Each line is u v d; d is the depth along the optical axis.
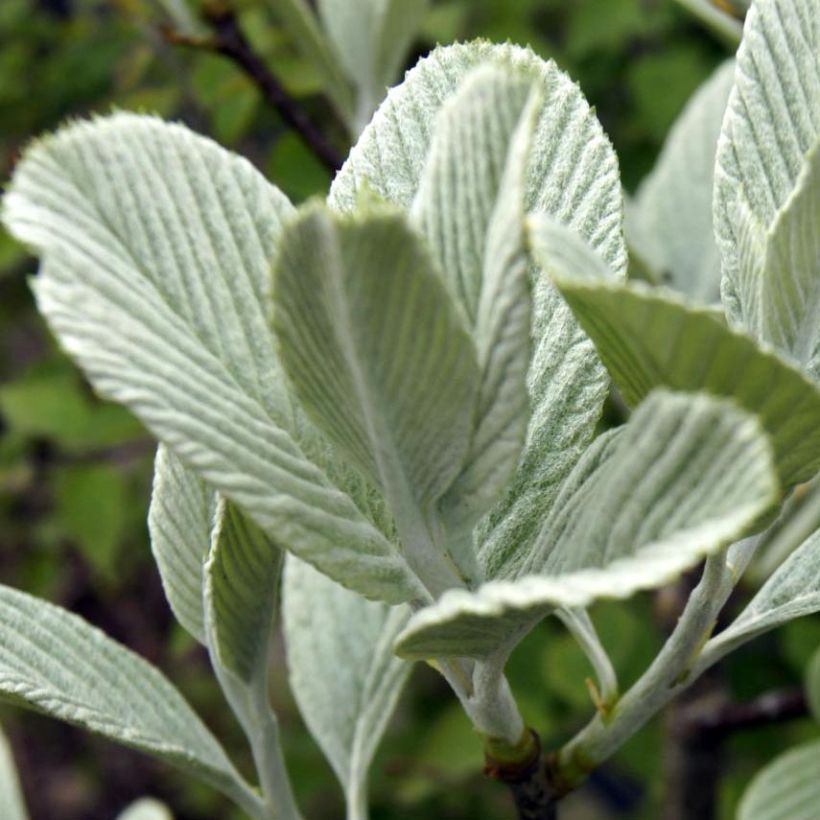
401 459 0.39
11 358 1.37
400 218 0.36
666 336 0.36
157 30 0.78
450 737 0.93
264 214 0.40
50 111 1.10
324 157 0.73
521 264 0.37
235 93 0.80
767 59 0.43
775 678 0.91
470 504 0.39
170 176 0.40
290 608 0.52
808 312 0.40
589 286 0.36
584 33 1.04
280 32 0.82
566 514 0.40
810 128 0.43
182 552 0.45
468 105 0.38
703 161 0.66
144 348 0.38
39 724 1.65
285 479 0.39
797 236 0.40
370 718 0.51
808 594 0.44
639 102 0.99
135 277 0.39
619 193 0.42
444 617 0.36
